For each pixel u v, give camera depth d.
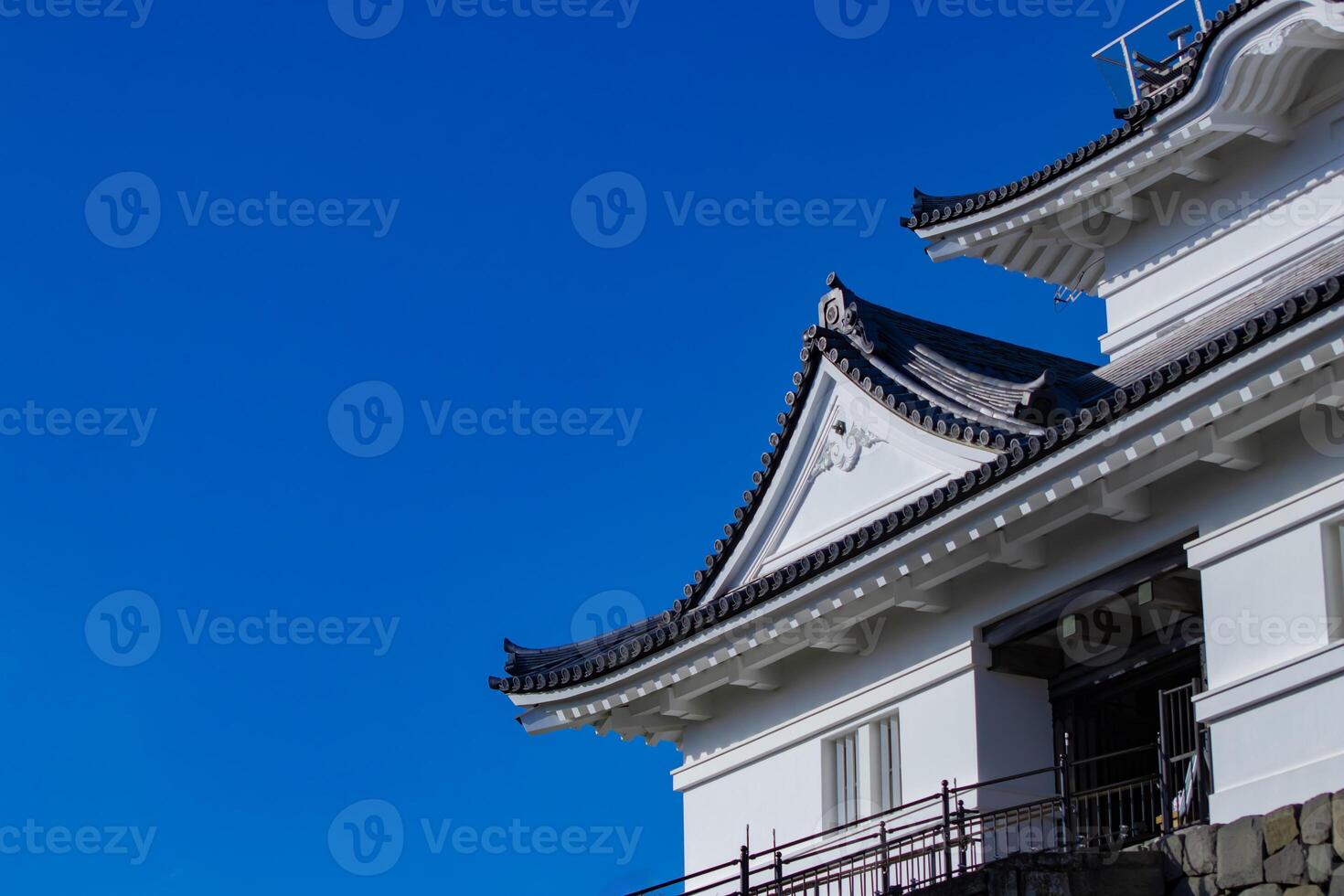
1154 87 29.53
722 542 26.02
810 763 24.78
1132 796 21.77
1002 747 22.45
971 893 18.77
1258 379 18.20
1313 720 18.62
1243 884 18.08
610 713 26.56
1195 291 26.45
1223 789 19.30
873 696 23.91
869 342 25.16
